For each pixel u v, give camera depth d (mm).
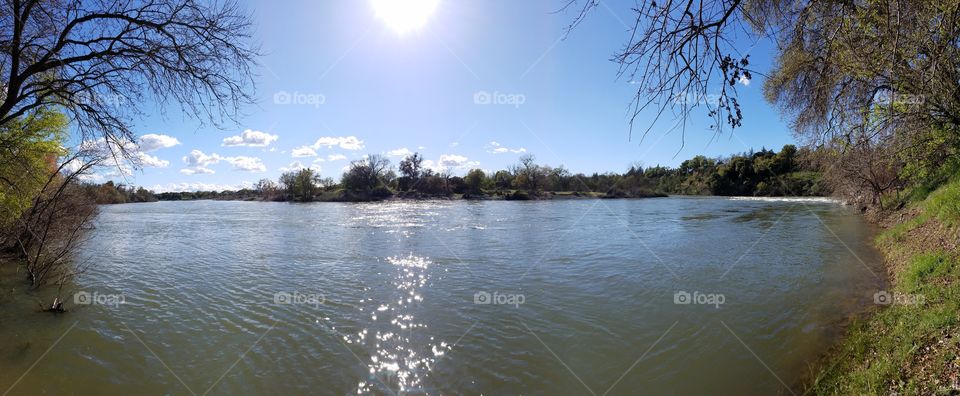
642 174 99625
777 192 77688
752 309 10688
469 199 86938
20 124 12891
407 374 7664
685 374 7566
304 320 10445
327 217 42938
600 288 13156
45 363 8133
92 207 26250
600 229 29266
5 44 7895
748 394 6863
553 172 102312
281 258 18812
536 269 16047
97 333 9586
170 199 137750
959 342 6086
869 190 28547
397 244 22750
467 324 10125
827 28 4641
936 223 13594
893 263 13656
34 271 14547
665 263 16672
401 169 97688
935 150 13281
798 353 8086
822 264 15414
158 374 7730
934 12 4090
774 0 4094
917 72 4844
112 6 8211
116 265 17328
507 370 7816
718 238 23344
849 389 6332
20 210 14219
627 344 8867
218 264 17500
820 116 7262
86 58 8258
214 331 9727
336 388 7199
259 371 7812
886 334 7723
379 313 10961
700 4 3443
